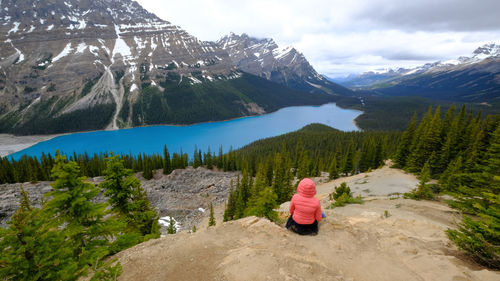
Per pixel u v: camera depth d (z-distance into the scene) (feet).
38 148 625.00
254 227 27.40
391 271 19.80
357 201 79.10
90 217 35.68
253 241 24.50
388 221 37.55
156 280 19.98
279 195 149.38
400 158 168.04
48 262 20.22
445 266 19.47
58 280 19.97
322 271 18.70
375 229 29.81
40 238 21.03
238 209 149.89
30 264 19.71
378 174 150.10
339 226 27.32
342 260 21.26
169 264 22.04
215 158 355.36
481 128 125.80
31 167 222.89
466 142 135.23
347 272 19.44
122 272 21.53
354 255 22.36
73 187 35.17
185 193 237.04
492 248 20.59
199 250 24.06
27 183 211.61
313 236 25.02
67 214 34.63
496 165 54.29
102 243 33.99
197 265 21.35
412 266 20.36
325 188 157.28
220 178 279.49
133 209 59.57
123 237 36.24
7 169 234.79
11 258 19.16
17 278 19.62
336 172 215.10
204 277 19.31
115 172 56.03
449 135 140.56
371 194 103.45
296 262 19.49
